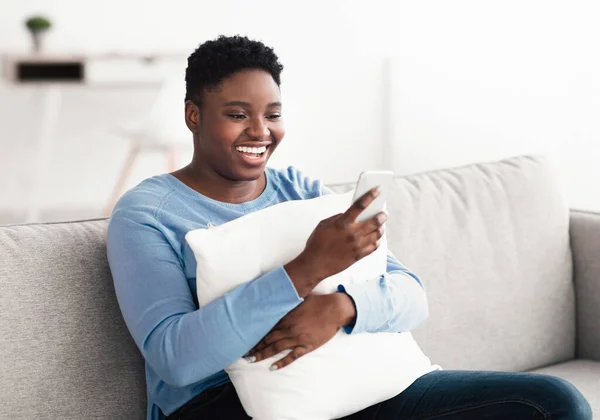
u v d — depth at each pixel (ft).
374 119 17.33
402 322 5.32
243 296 4.74
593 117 16.35
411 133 17.15
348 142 17.21
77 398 5.13
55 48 15.76
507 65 16.88
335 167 17.22
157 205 5.24
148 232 5.07
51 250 5.24
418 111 17.07
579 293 7.41
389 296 5.22
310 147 17.01
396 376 5.10
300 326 4.84
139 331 4.86
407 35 17.03
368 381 4.99
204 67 5.33
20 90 15.66
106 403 5.24
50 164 16.20
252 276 4.93
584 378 6.70
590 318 7.32
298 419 4.80
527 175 7.39
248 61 5.32
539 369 7.08
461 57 16.97
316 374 4.86
